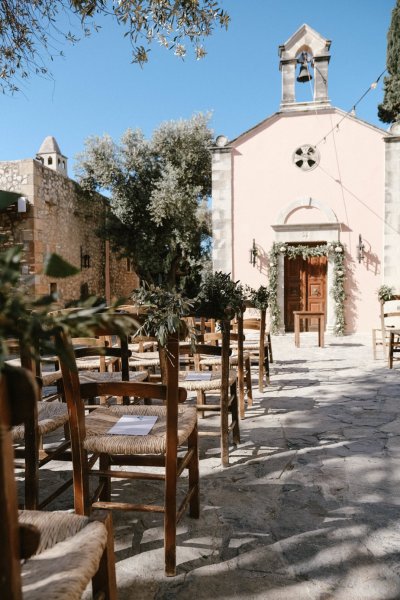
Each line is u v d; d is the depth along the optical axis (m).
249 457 3.05
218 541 2.01
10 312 0.68
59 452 2.31
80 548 1.08
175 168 15.61
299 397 4.76
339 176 11.48
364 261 11.39
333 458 3.00
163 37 3.74
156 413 2.29
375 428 3.63
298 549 1.93
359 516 2.21
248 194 11.81
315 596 1.62
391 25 14.12
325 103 11.53
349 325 11.43
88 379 3.24
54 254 0.68
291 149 11.66
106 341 3.79
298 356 7.82
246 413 4.16
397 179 11.12
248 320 5.24
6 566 0.70
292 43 11.62
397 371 6.20
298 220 11.64
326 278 11.76
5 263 0.71
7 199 0.85
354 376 5.89
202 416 4.10
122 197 15.46
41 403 2.54
